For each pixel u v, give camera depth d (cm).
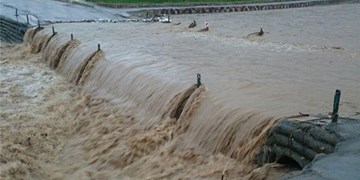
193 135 1556
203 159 1434
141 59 2427
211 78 1977
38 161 1658
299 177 938
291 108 1488
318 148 1122
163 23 4516
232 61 2453
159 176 1434
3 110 2141
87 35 3341
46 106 2208
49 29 3600
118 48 2791
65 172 1603
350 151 1031
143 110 1897
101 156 1678
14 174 1514
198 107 1631
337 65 2427
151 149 1612
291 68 2300
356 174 925
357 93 1783
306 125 1191
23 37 3750
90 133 1880
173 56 2556
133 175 1516
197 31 4009
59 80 2650
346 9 7162
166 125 1691
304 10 7000
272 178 1167
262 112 1410
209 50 2834
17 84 2561
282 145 1225
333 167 960
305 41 3566
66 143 1838
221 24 4959
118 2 6262
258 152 1288
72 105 2217
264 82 1933
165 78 1986
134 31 3728
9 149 1684
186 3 6581
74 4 5725
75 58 2733
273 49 2983
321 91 1792
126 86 2120
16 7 4972
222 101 1583
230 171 1312
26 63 3103
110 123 1903
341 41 3634
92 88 2344
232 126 1424
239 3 7062
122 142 1720
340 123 1196
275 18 5812
